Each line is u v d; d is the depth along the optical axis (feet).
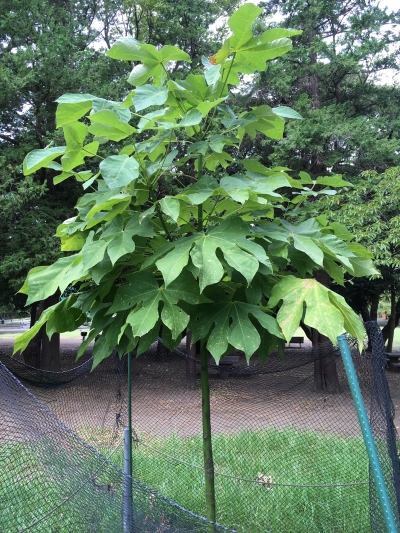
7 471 8.54
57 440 7.70
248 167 7.97
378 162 35.73
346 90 45.60
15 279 33.73
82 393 23.43
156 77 7.34
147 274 6.71
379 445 7.98
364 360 12.34
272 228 7.27
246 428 20.75
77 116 7.02
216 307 6.73
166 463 15.90
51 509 8.13
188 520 7.18
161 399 30.86
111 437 18.52
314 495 12.86
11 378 8.25
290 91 39.09
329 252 7.20
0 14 38.73
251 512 12.09
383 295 71.41
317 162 34.60
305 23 41.27
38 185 32.91
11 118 36.76
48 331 7.52
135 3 41.57
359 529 11.25
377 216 27.99
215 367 14.74
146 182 7.06
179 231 7.87
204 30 42.57
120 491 7.42
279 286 6.64
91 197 7.38
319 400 27.14
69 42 37.17
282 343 7.63
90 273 6.99
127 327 6.92
